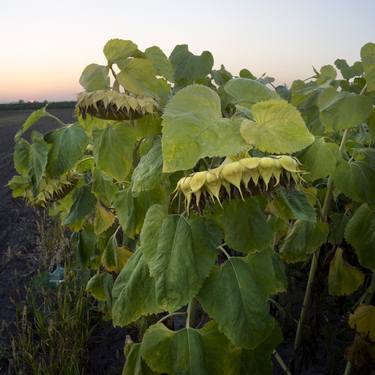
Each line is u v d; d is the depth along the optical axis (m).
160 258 1.61
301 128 1.34
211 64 3.08
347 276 2.71
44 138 2.46
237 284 1.68
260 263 1.84
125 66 2.00
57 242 5.83
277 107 1.36
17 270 5.49
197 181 1.33
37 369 3.33
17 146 3.06
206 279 1.70
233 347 1.84
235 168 1.29
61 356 3.38
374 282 2.73
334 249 2.85
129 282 1.84
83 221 3.45
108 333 4.00
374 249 2.37
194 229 1.63
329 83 3.04
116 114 1.87
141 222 2.23
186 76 3.06
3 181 11.14
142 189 1.79
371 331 2.53
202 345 1.82
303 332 3.08
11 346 3.81
